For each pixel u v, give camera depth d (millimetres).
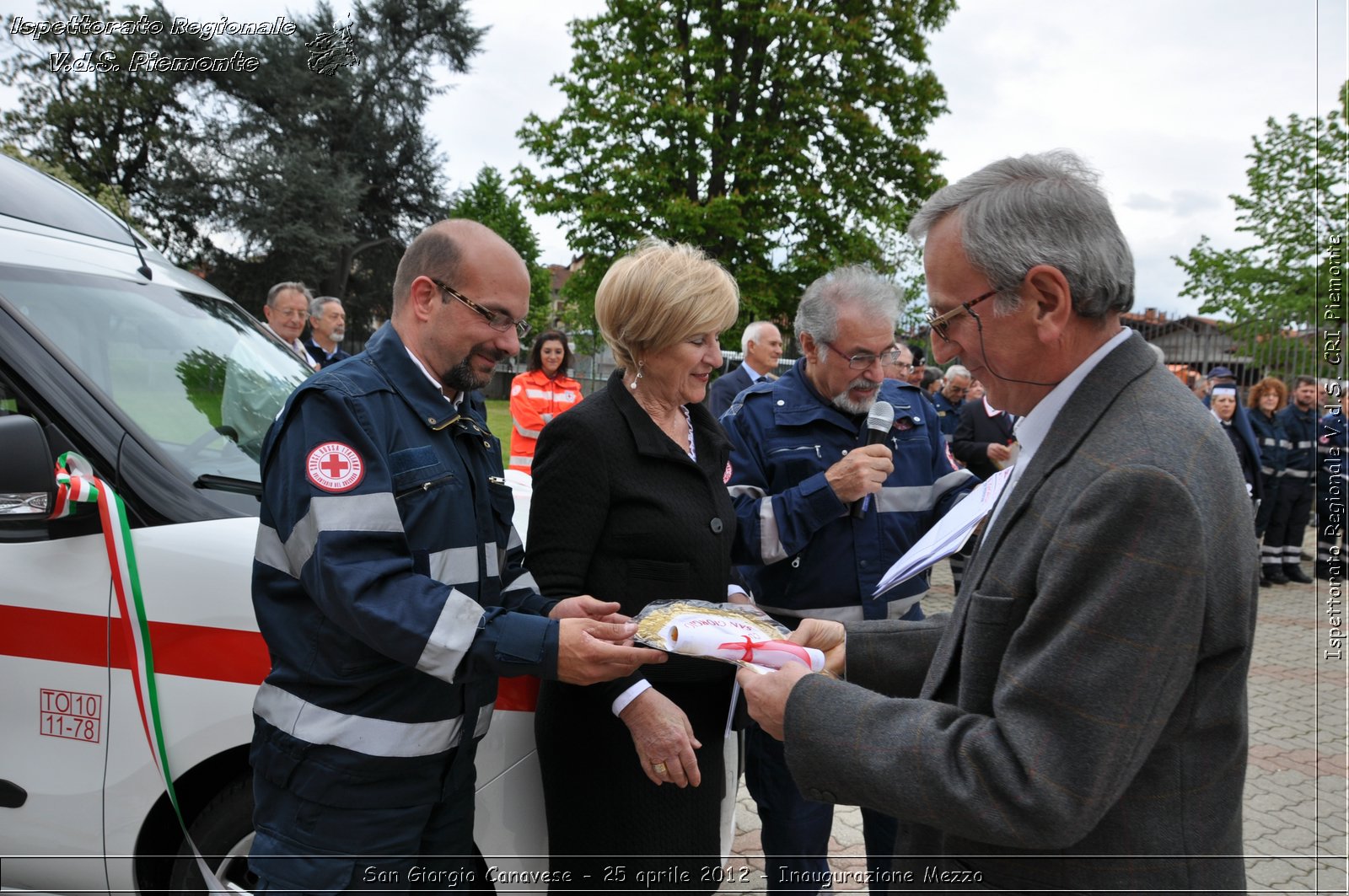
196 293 2568
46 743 1806
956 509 1378
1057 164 1095
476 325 1460
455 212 32188
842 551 2168
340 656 1366
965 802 938
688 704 1712
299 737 1365
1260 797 3596
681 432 1817
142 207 24484
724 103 17156
